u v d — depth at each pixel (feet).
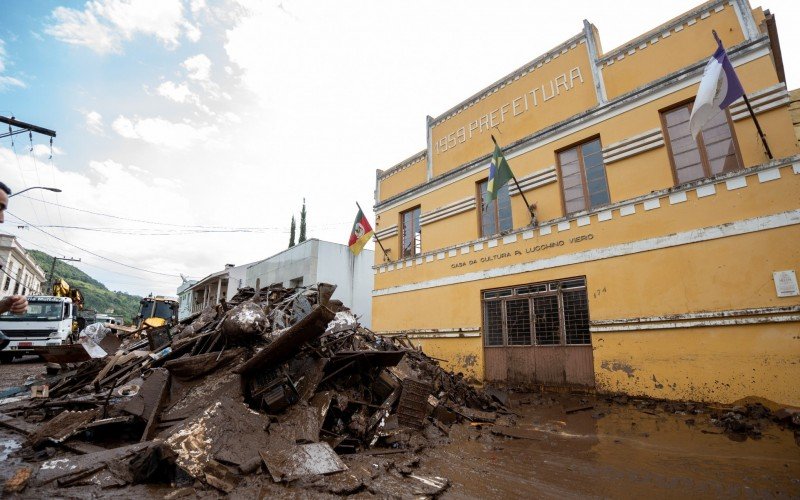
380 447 18.89
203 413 15.57
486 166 45.11
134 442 17.46
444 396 28.30
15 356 59.72
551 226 36.68
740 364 25.02
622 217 32.09
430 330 46.01
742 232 26.13
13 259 127.44
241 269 111.86
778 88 26.78
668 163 31.07
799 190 24.56
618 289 31.30
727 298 26.09
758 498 12.88
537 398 32.24
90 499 11.55
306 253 76.02
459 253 44.93
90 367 27.63
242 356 20.24
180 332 29.40
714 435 20.33
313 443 15.98
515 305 38.55
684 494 13.44
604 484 14.55
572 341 33.71
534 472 15.97
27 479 12.24
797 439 18.79
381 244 58.13
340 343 23.75
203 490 12.49
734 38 29.55
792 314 23.63
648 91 32.71
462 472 15.96
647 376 28.66
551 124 39.88
